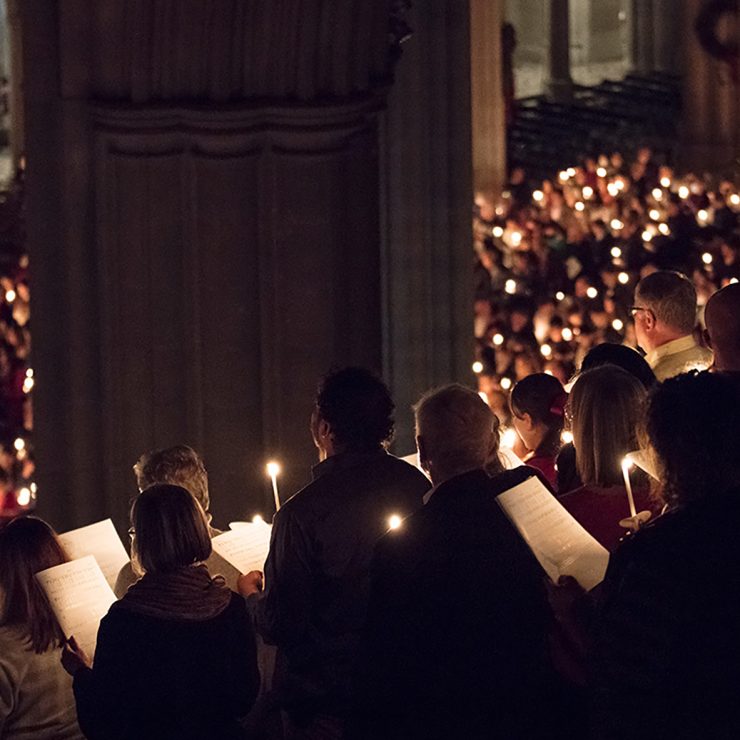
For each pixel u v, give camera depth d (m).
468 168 15.08
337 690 7.40
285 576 7.36
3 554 7.53
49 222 14.55
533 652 6.30
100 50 14.27
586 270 25.06
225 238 14.52
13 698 7.54
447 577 6.27
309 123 14.32
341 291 14.66
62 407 14.84
